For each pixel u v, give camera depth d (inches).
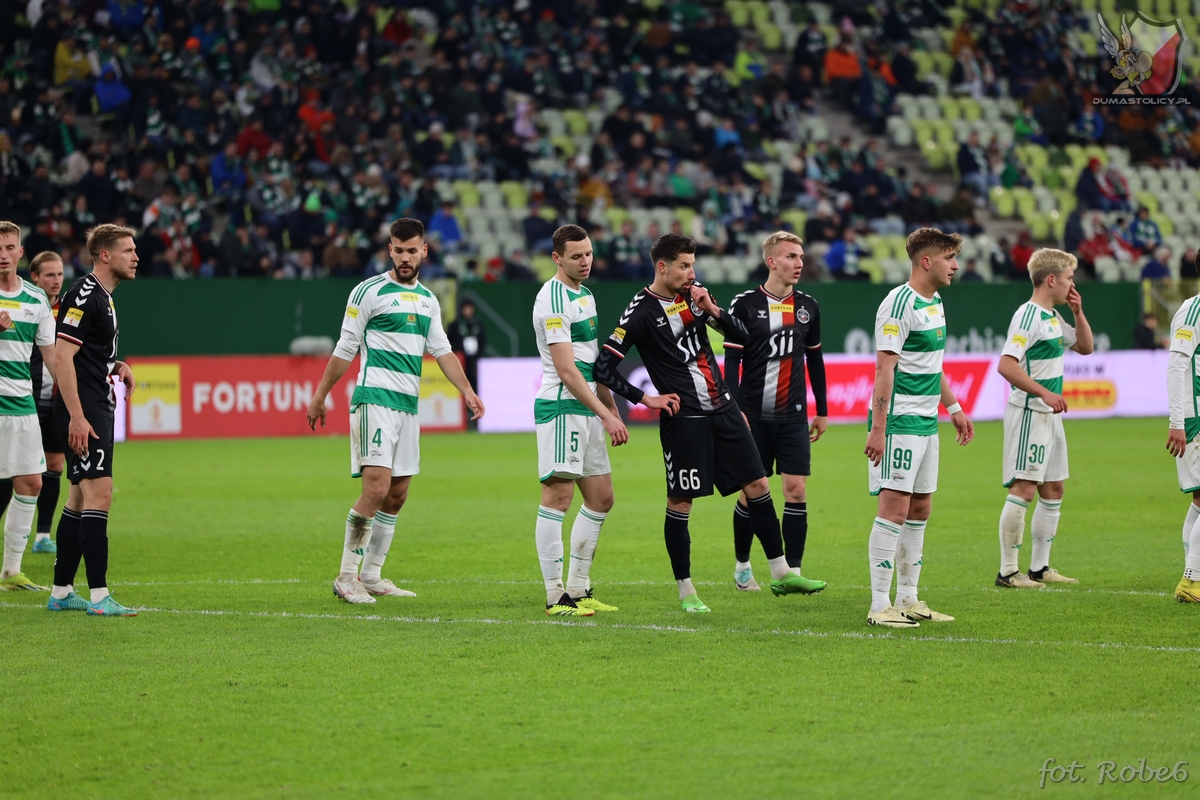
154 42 3590.1
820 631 965.8
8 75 3331.7
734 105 4195.4
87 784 628.4
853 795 605.9
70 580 1069.8
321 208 3371.1
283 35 3678.6
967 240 4055.1
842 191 4092.0
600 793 609.3
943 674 823.1
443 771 641.6
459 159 3769.7
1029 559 1352.1
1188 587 1093.8
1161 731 700.7
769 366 1154.7
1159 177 4719.5
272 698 772.0
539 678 816.3
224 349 3112.7
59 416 1063.0
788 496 1167.6
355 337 1114.7
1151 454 2568.9
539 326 1046.4
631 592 1158.3
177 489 2034.9
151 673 833.5
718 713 736.3
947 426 3393.2
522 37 4173.2
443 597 1135.0
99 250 1054.4
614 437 1004.6
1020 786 617.0
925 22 4985.2
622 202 3848.4
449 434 3184.1
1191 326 1124.5
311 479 2185.0
